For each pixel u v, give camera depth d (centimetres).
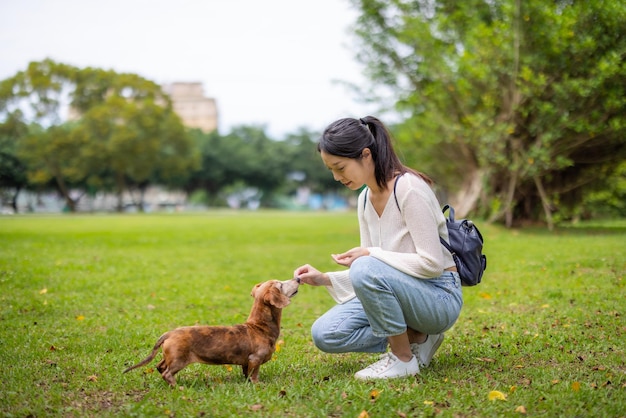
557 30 1443
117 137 5088
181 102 10344
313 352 516
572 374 418
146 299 775
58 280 892
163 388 394
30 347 515
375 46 1967
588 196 2039
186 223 2834
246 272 1047
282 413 346
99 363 468
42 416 344
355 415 339
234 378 424
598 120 1524
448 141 1848
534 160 1614
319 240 1692
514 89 1582
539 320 599
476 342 525
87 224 2656
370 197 422
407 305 397
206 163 7481
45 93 5050
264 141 8181
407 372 413
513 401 363
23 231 1991
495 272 938
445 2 1862
